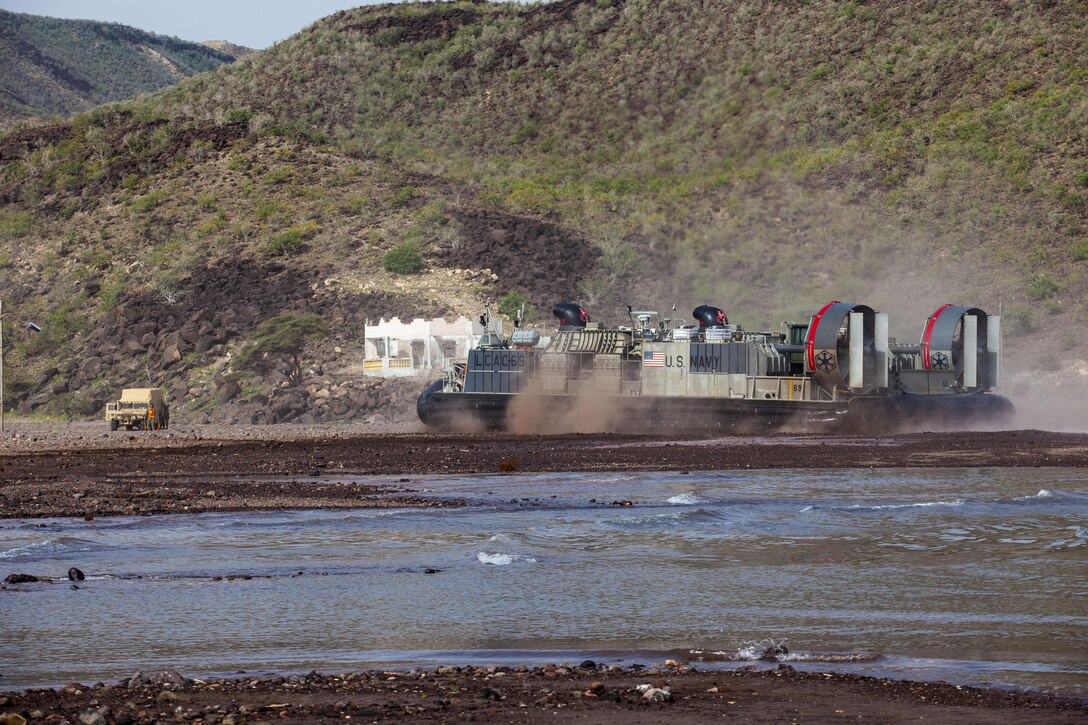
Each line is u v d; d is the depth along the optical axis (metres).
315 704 27.11
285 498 76.00
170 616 39.53
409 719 25.78
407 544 55.72
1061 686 29.34
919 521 62.25
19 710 26.22
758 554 52.22
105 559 51.75
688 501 71.56
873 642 35.06
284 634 36.94
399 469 100.19
